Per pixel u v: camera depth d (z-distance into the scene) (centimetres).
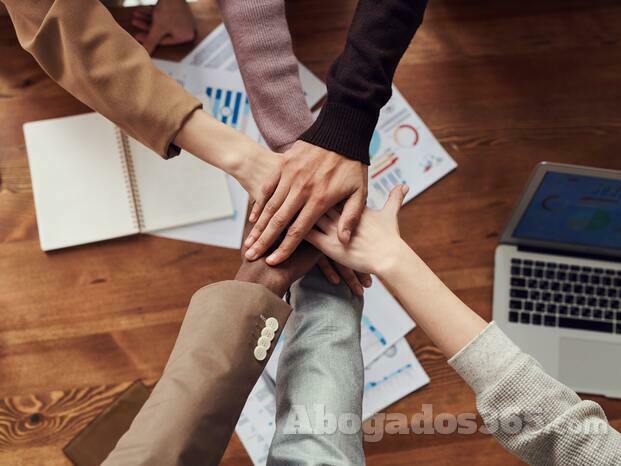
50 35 83
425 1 87
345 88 84
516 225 102
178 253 109
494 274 108
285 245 85
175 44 114
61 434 103
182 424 64
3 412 104
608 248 105
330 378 80
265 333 75
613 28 118
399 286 83
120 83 84
